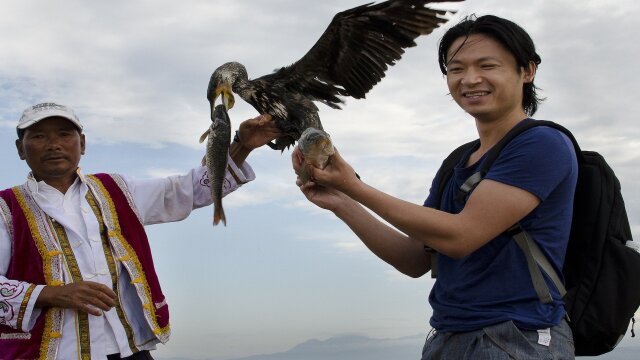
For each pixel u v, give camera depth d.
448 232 1.81
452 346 1.94
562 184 1.86
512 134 1.89
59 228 2.40
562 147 1.86
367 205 1.83
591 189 1.94
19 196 2.43
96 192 2.48
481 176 1.91
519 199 1.82
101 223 2.44
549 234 1.86
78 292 2.22
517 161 1.85
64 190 2.48
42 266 2.34
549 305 1.85
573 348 1.88
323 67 2.10
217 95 2.01
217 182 1.94
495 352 1.83
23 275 2.34
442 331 1.96
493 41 1.93
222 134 1.94
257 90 2.10
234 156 2.47
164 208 2.57
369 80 2.09
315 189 2.16
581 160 1.97
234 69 2.05
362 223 2.20
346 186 1.81
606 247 1.90
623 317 1.88
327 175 1.81
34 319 2.28
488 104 1.94
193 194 2.57
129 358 2.39
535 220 1.86
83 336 2.31
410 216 1.81
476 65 1.94
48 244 2.36
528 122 1.91
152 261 2.51
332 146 1.78
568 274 1.95
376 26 2.03
